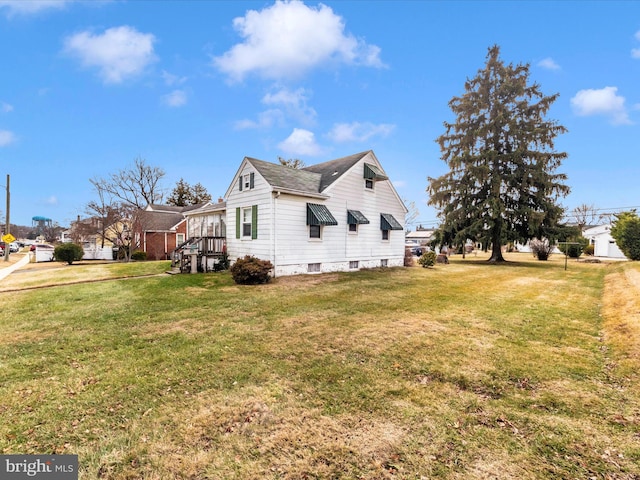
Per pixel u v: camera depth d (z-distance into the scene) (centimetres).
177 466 252
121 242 2734
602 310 803
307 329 624
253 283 1177
